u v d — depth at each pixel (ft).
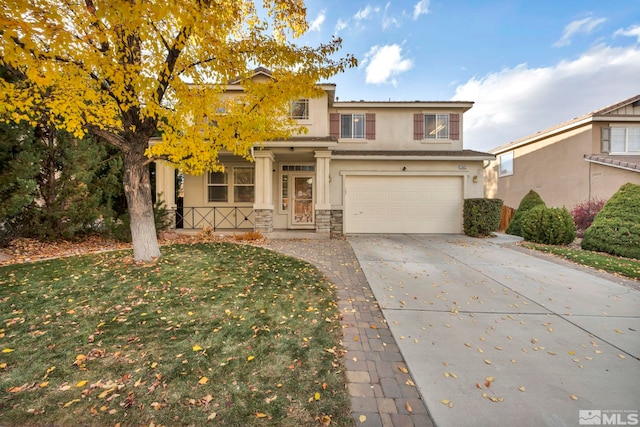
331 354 8.63
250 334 9.66
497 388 7.29
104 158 28.30
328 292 13.99
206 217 37.06
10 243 22.26
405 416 6.32
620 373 7.94
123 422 5.97
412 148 39.86
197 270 16.52
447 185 36.27
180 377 7.35
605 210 25.72
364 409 6.49
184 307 11.68
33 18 10.98
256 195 31.50
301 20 19.70
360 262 20.33
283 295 13.32
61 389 6.84
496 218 33.14
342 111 39.83
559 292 14.47
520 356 8.75
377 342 9.46
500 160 60.49
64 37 11.27
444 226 36.32
